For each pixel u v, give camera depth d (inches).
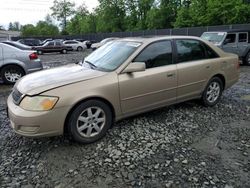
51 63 634.2
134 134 164.7
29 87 146.3
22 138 163.9
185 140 158.9
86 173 127.8
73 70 171.0
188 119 189.6
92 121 153.6
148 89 172.4
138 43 178.1
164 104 185.2
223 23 1257.4
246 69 445.4
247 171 129.3
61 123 142.8
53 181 122.6
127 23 2308.1
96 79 153.6
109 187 118.3
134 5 2267.5
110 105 159.5
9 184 120.7
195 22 1446.9
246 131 172.7
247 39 487.8
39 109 138.0
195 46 201.6
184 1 1801.2
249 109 214.7
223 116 197.8
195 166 132.7
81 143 152.0
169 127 175.8
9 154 145.7
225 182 121.0
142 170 129.5
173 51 187.3
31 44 1238.9
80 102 147.9
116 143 154.1
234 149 149.7
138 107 171.5
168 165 133.3
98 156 141.6
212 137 163.6
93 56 194.2
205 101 211.5
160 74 176.4
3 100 256.1
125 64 164.9
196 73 197.3
